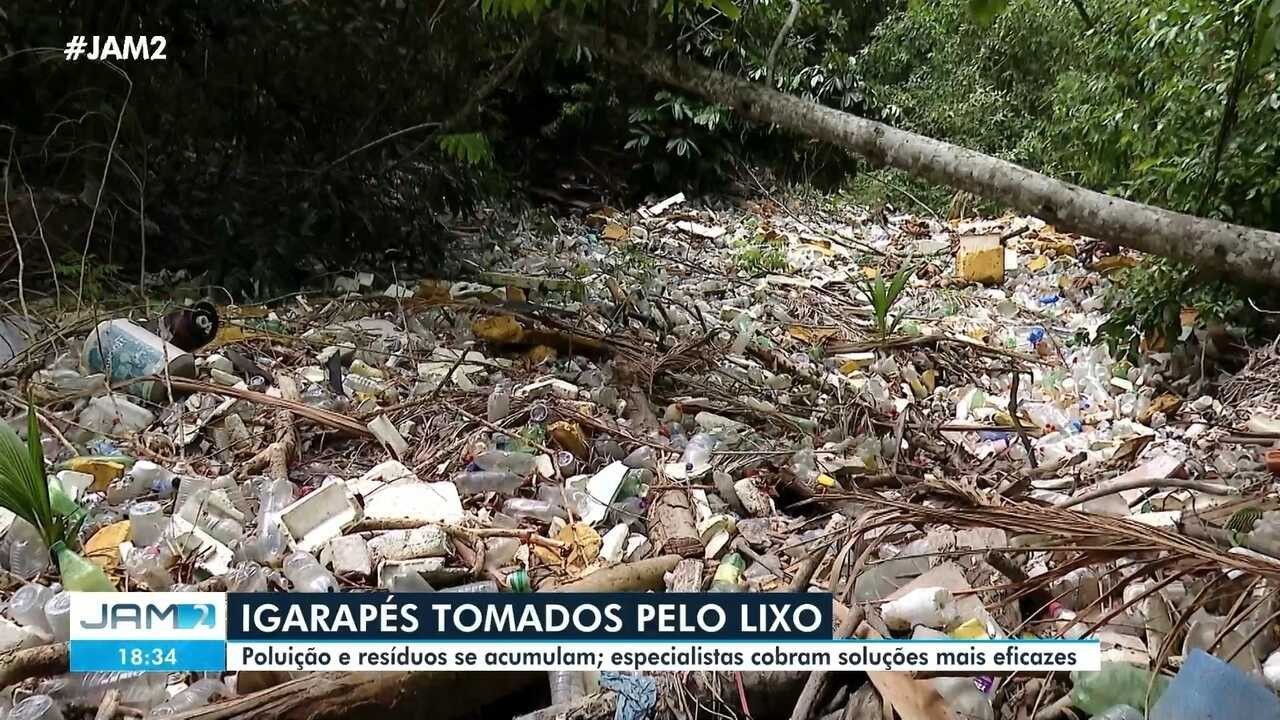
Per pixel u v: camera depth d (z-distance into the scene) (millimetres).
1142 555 2555
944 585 2477
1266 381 4883
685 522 2930
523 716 2021
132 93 5480
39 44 5293
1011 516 2650
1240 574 2342
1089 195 3236
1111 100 6316
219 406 3619
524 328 4898
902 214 10461
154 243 5543
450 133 6086
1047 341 5918
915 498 3146
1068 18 9125
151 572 2471
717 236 9320
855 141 3869
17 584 2465
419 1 5797
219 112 5684
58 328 4242
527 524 2979
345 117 5984
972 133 9820
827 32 11727
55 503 2670
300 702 1962
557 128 10930
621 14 4602
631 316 5742
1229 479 3578
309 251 5820
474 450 3406
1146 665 2201
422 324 5074
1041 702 2105
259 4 5559
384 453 3473
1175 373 5203
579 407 3922
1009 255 8273
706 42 6906
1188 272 4906
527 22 5520
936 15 10328
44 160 5312
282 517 2725
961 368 5438
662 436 3840
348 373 4219
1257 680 2043
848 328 6207
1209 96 5008
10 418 3385
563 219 9680
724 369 4824
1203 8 4828
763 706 2172
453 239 7148
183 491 2939
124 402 3574
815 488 3379
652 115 10773
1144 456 3977
